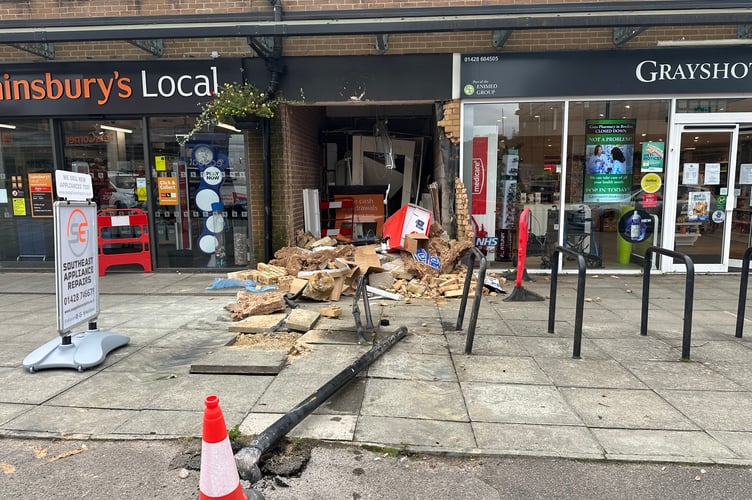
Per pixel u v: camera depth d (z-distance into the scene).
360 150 11.52
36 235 9.12
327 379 4.07
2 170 8.94
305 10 7.73
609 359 4.52
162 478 2.83
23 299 7.08
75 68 8.02
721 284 7.68
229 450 2.42
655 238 8.45
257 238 8.58
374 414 3.49
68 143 8.74
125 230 8.75
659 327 5.47
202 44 7.96
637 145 8.19
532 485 2.76
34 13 8.08
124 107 8.09
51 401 3.73
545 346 4.86
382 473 2.87
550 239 8.52
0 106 8.19
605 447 3.08
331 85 7.95
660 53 7.65
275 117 8.20
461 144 8.14
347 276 6.89
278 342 4.95
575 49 7.74
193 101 8.02
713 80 7.68
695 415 3.48
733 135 8.04
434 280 7.14
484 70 7.82
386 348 4.66
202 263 8.88
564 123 8.09
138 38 6.05
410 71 7.88
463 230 8.22
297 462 2.94
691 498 2.64
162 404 3.66
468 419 3.42
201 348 4.84
